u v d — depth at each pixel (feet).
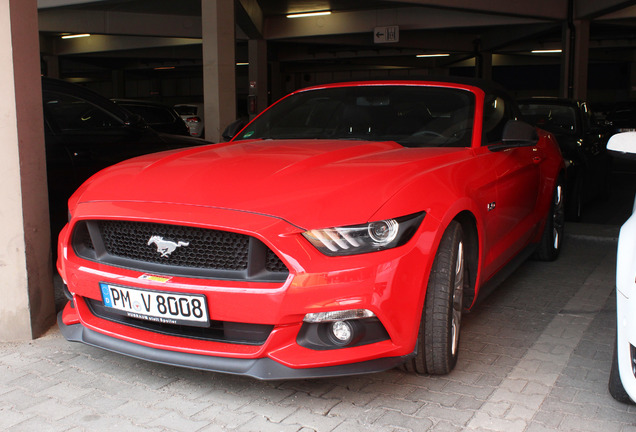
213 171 8.95
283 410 8.11
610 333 11.12
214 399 8.46
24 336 10.78
